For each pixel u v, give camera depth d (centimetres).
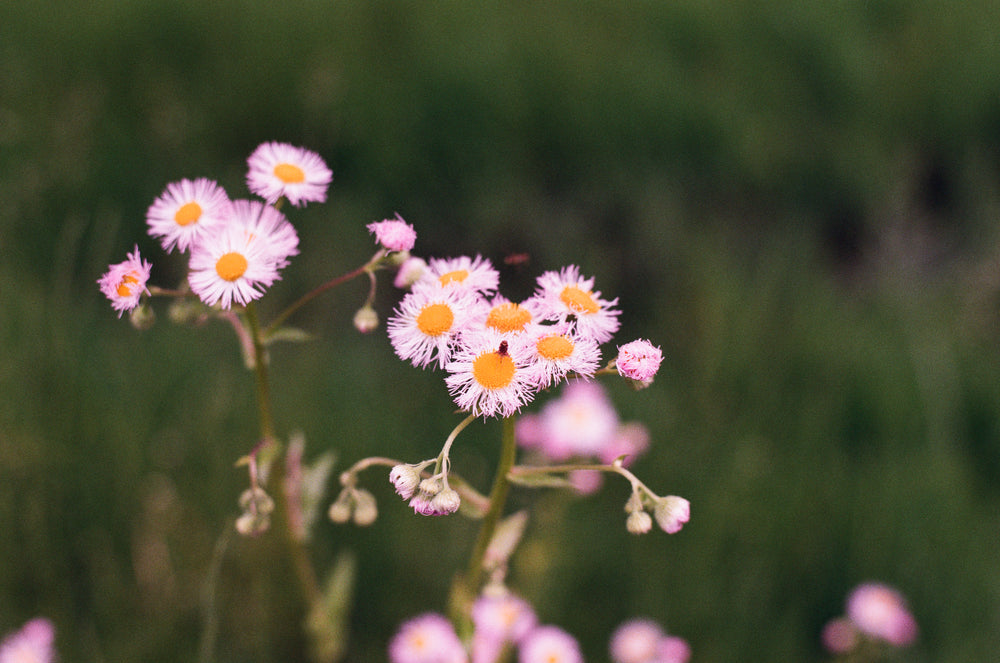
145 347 64
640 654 55
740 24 100
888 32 106
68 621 55
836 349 68
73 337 61
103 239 72
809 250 84
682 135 90
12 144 73
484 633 51
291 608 57
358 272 45
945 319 77
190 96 85
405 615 58
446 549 59
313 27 90
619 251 84
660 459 61
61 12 87
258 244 43
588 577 58
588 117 88
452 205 85
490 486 61
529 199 86
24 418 56
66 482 56
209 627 48
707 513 58
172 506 56
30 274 68
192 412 60
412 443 62
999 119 95
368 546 58
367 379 70
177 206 44
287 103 84
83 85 80
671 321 75
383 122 84
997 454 66
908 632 56
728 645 56
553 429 56
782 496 59
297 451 49
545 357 41
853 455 65
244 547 56
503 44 91
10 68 80
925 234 92
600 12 101
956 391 68
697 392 66
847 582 58
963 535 59
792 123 95
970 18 104
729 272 77
